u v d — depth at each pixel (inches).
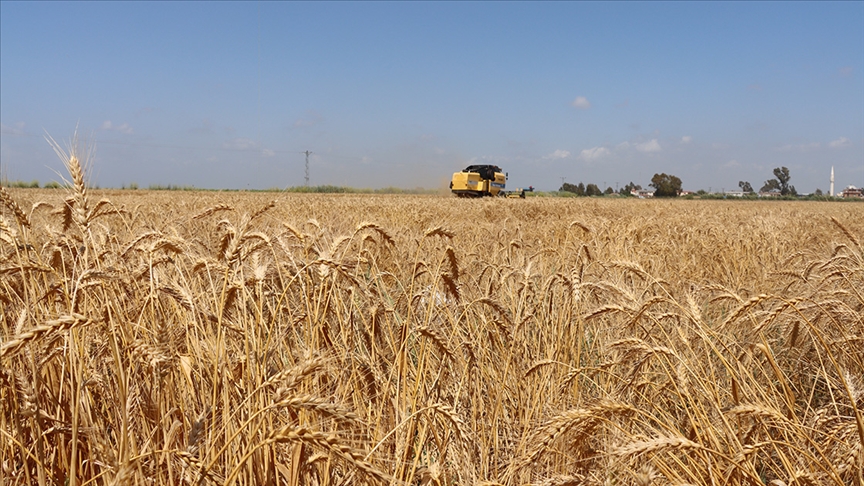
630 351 141.0
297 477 112.8
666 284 230.7
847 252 279.6
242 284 129.5
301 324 157.9
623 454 92.6
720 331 174.4
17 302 157.9
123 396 91.0
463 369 153.2
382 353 159.8
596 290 209.5
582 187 5295.3
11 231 137.3
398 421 133.0
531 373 158.6
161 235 164.4
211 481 95.7
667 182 4822.8
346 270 147.3
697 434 117.5
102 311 125.1
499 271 225.9
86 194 126.6
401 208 767.1
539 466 131.1
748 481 118.0
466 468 124.0
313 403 86.0
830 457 119.4
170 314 162.4
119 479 80.8
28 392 107.4
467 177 2359.7
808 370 190.4
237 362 130.6
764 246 449.1
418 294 176.4
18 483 107.8
